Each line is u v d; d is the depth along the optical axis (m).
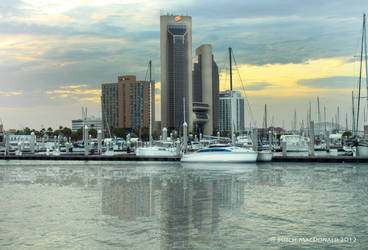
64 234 21.88
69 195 35.22
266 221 24.67
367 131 75.75
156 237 21.14
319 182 43.41
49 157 89.00
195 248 19.36
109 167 67.12
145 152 84.88
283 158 74.00
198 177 48.97
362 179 46.12
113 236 21.38
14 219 25.53
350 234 21.89
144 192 36.62
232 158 71.06
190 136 176.88
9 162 82.00
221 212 27.25
